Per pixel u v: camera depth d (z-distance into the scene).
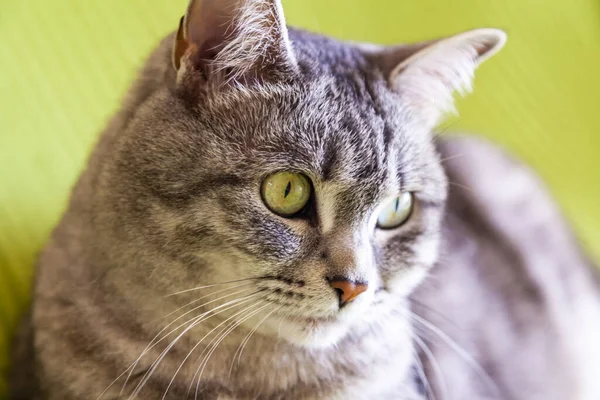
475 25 0.81
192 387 0.52
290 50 0.51
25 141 0.64
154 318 0.52
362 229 0.51
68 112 0.66
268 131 0.50
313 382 0.54
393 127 0.53
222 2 0.50
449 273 0.67
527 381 0.69
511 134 0.80
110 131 0.55
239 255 0.50
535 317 0.71
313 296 0.50
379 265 0.53
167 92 0.51
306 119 0.51
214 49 0.51
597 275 0.77
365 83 0.53
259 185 0.50
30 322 0.58
